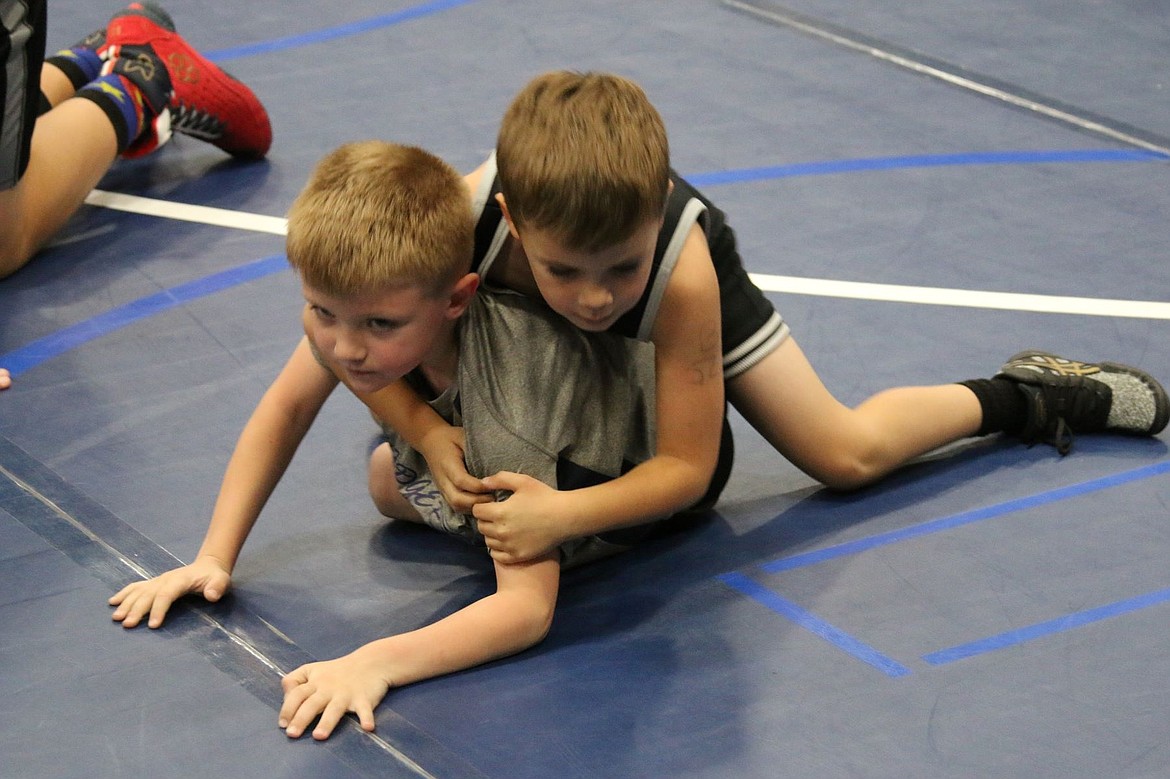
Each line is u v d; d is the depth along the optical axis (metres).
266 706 3.06
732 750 2.93
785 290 5.02
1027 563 3.59
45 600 3.40
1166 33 7.85
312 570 3.57
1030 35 7.80
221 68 6.54
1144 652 3.25
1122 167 6.14
